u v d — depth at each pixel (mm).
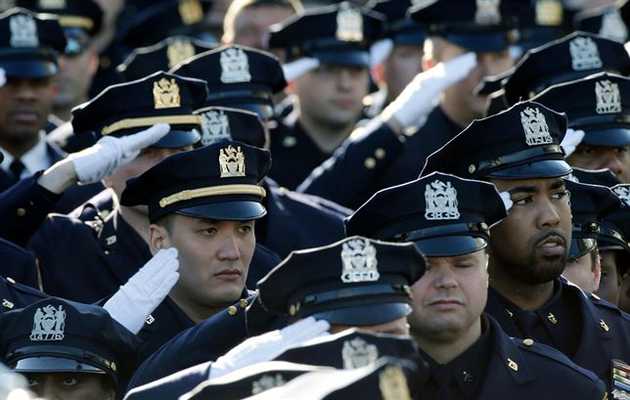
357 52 25719
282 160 25734
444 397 16297
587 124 20516
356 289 15133
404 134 24047
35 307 17125
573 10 30047
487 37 24531
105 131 20000
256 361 15133
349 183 22891
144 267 17812
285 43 25859
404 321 15211
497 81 23734
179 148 19766
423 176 17422
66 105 27484
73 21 27500
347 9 25719
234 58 22516
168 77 19891
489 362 16422
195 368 15320
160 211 18172
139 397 15258
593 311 18062
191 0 30844
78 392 17109
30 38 23109
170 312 18219
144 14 30750
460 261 16266
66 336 17062
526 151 17625
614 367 17828
